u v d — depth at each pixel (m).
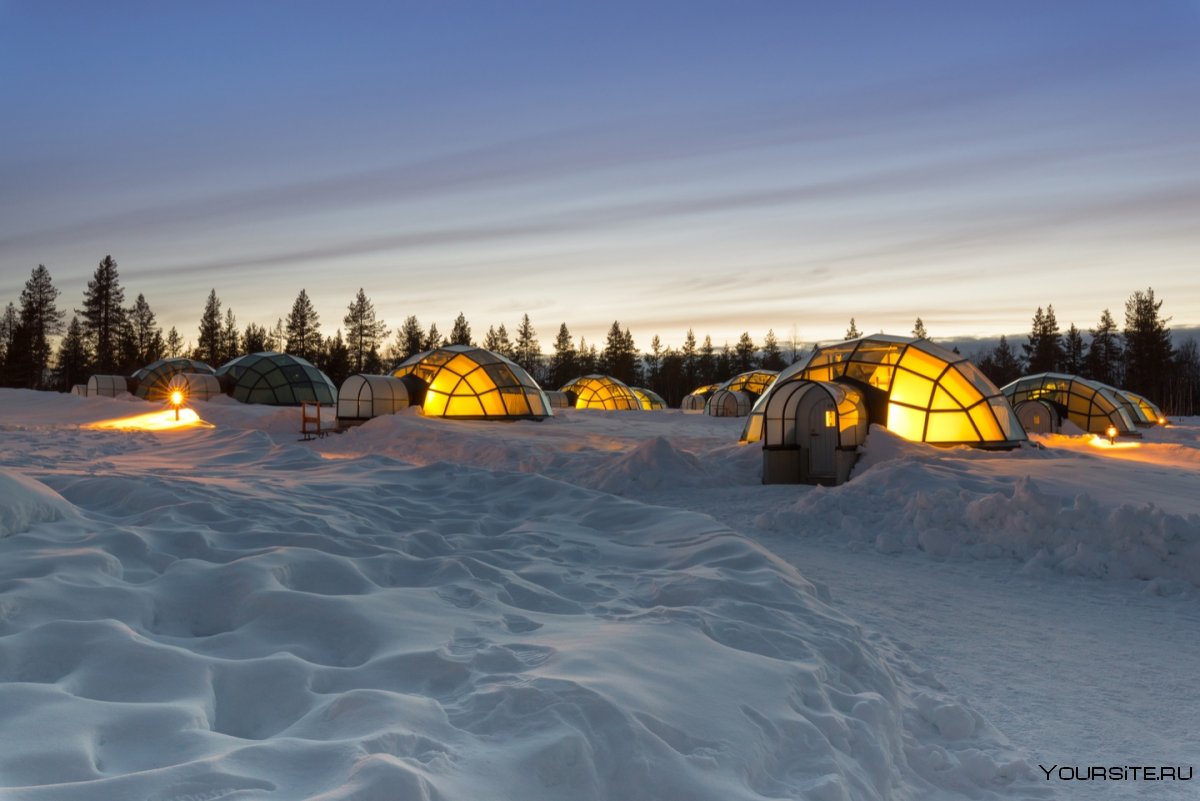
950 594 8.84
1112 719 5.39
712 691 4.14
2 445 18.75
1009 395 41.47
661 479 16.88
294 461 15.57
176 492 8.38
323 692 3.90
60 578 5.06
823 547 11.27
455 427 25.80
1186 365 101.25
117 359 94.06
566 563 7.35
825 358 23.28
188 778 2.76
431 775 2.89
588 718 3.49
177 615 4.98
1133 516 10.16
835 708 4.55
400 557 6.66
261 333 111.00
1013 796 4.30
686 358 129.75
